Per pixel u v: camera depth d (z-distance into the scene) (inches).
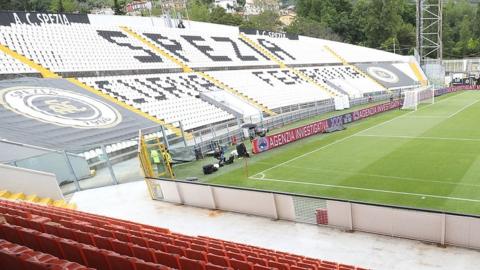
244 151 845.2
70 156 676.7
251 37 2169.0
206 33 1941.4
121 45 1486.2
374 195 592.1
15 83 1039.0
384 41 3964.1
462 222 360.2
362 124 1267.2
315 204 453.4
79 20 1448.1
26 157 666.8
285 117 1416.1
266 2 5649.6
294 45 2345.0
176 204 558.9
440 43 2532.0
